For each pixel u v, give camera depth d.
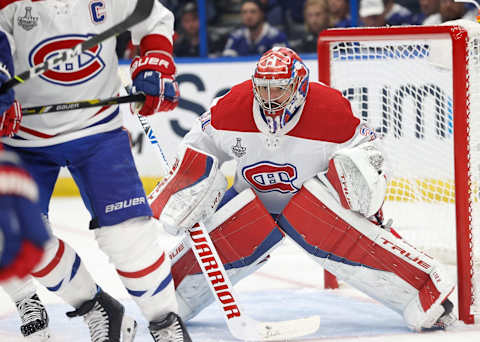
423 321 6.32
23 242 3.08
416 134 9.53
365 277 6.50
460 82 6.53
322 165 6.36
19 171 3.13
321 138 6.17
